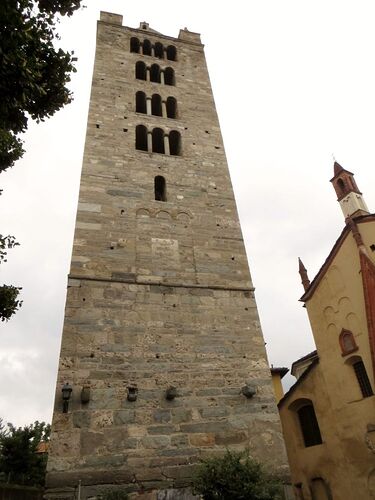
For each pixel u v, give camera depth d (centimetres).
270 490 1063
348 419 2012
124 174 1948
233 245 1852
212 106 2627
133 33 3014
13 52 815
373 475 1842
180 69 2878
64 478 1087
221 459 1126
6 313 1165
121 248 1653
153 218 1820
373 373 1856
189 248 1766
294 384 2411
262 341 1550
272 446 1314
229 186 2112
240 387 1412
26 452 3059
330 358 2170
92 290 1481
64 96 1094
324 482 2122
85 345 1334
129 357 1357
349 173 3134
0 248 1170
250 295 1681
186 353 1432
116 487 1113
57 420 1164
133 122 2272
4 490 2255
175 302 1556
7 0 790
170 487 1157
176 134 2356
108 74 2561
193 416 1303
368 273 1942
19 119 1004
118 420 1222
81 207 1734
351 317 2078
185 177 2067
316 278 2344
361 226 2127
